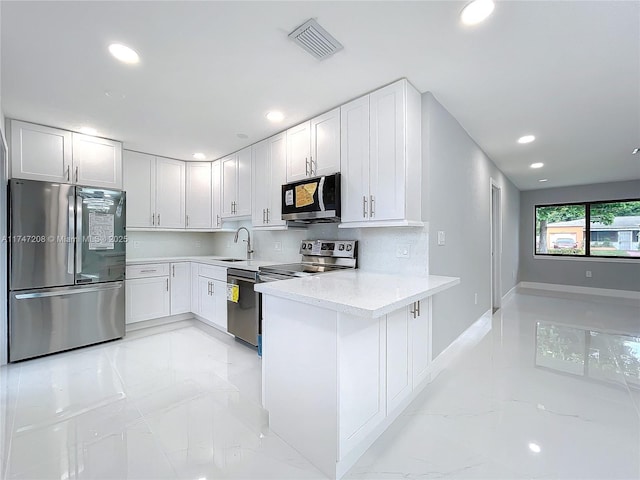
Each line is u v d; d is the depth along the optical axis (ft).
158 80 6.89
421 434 5.51
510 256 18.93
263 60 6.18
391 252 8.36
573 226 20.40
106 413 6.14
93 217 9.87
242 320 9.94
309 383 4.91
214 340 10.59
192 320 13.14
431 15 4.96
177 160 13.29
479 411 6.21
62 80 6.81
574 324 12.32
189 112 8.57
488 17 5.03
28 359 8.83
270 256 12.42
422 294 5.24
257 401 6.64
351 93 7.58
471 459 4.89
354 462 4.83
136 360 8.82
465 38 5.57
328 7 4.77
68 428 5.65
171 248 14.25
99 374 7.89
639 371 7.99
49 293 9.03
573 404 6.45
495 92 7.70
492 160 14.05
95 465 4.74
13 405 6.41
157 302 11.90
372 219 7.47
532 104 8.41
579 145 11.89
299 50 5.87
